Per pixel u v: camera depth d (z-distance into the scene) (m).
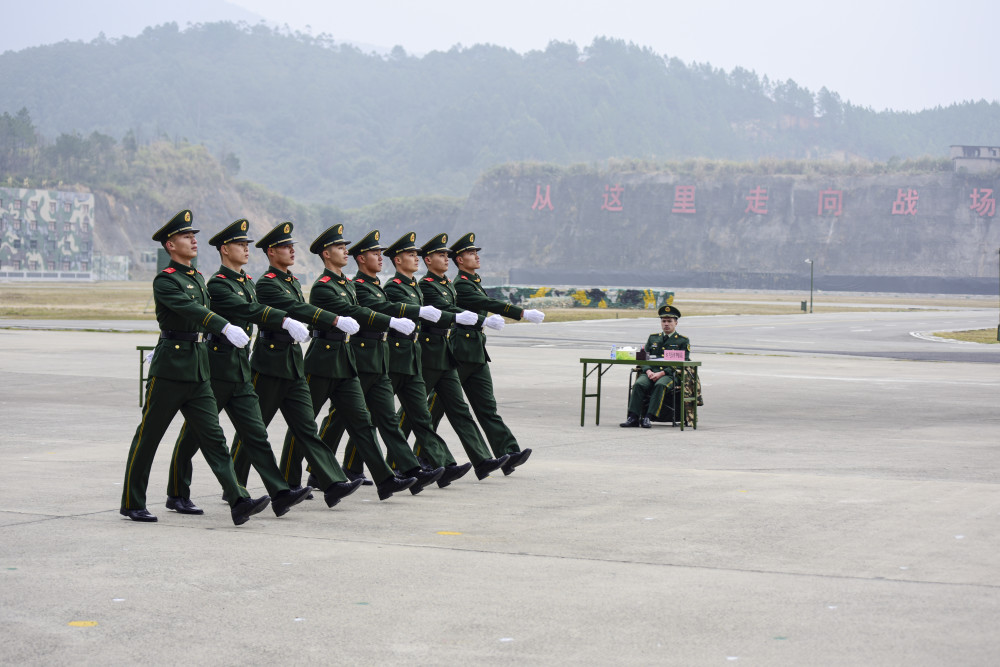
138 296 93.81
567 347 34.66
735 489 10.05
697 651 5.43
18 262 190.25
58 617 5.95
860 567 7.10
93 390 19.06
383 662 5.26
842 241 197.00
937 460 12.06
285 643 5.54
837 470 11.30
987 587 6.62
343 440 12.81
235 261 8.92
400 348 10.03
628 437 14.07
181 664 5.23
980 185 194.12
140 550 7.52
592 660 5.29
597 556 7.39
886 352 34.81
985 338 45.06
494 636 5.65
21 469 10.91
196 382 8.41
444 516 8.83
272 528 8.34
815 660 5.30
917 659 5.31
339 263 9.80
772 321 60.97
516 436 14.09
